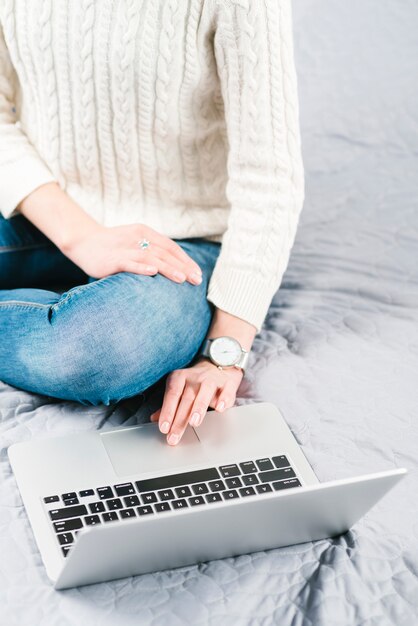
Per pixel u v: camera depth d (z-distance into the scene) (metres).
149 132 1.44
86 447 1.25
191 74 1.38
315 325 1.61
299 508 1.06
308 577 1.11
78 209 1.48
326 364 1.51
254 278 1.43
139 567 1.07
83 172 1.51
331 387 1.45
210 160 1.51
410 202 1.89
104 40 1.35
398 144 1.98
